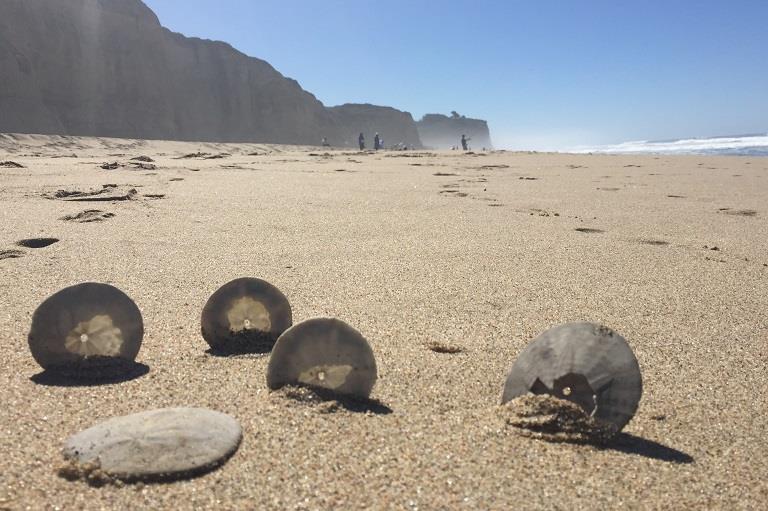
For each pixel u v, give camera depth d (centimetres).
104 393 43
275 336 53
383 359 51
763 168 263
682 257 92
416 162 284
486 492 33
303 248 91
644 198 156
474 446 37
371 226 110
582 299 71
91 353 47
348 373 42
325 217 117
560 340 42
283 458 35
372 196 147
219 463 34
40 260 80
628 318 65
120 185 154
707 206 144
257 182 171
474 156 357
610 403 40
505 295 71
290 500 31
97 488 31
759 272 85
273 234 101
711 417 44
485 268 83
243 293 52
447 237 102
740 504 34
